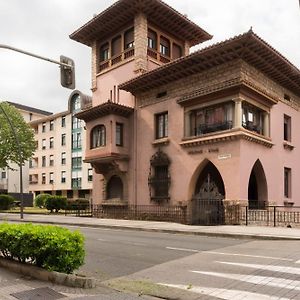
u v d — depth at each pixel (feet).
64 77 45.16
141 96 88.74
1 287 22.63
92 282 23.40
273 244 43.93
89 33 103.04
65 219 89.56
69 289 22.53
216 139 70.64
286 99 84.38
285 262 31.81
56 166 205.36
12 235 26.96
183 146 77.20
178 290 23.47
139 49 90.68
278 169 78.18
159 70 79.82
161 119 84.33
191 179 75.10
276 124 79.00
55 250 24.47
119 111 88.07
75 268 25.16
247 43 66.69
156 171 83.82
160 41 96.89
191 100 75.97
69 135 199.21
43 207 160.76
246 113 71.87
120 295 21.91
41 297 20.83
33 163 222.69
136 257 35.78
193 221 72.95
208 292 22.88
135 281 26.23
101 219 87.76
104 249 40.75
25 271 25.54
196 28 98.89
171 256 36.06
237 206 66.23
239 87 67.87
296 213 67.62
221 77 72.49
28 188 226.99
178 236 53.83
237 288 23.71
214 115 73.77
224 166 69.36
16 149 127.13
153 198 82.17
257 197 75.56
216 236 53.36
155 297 22.17
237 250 39.27
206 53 71.15
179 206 76.54
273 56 71.67
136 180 87.15
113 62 99.40
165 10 90.89
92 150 91.56
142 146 86.84
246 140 69.05
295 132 86.43
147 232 60.70
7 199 146.82
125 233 58.75
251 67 72.43
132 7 89.45
